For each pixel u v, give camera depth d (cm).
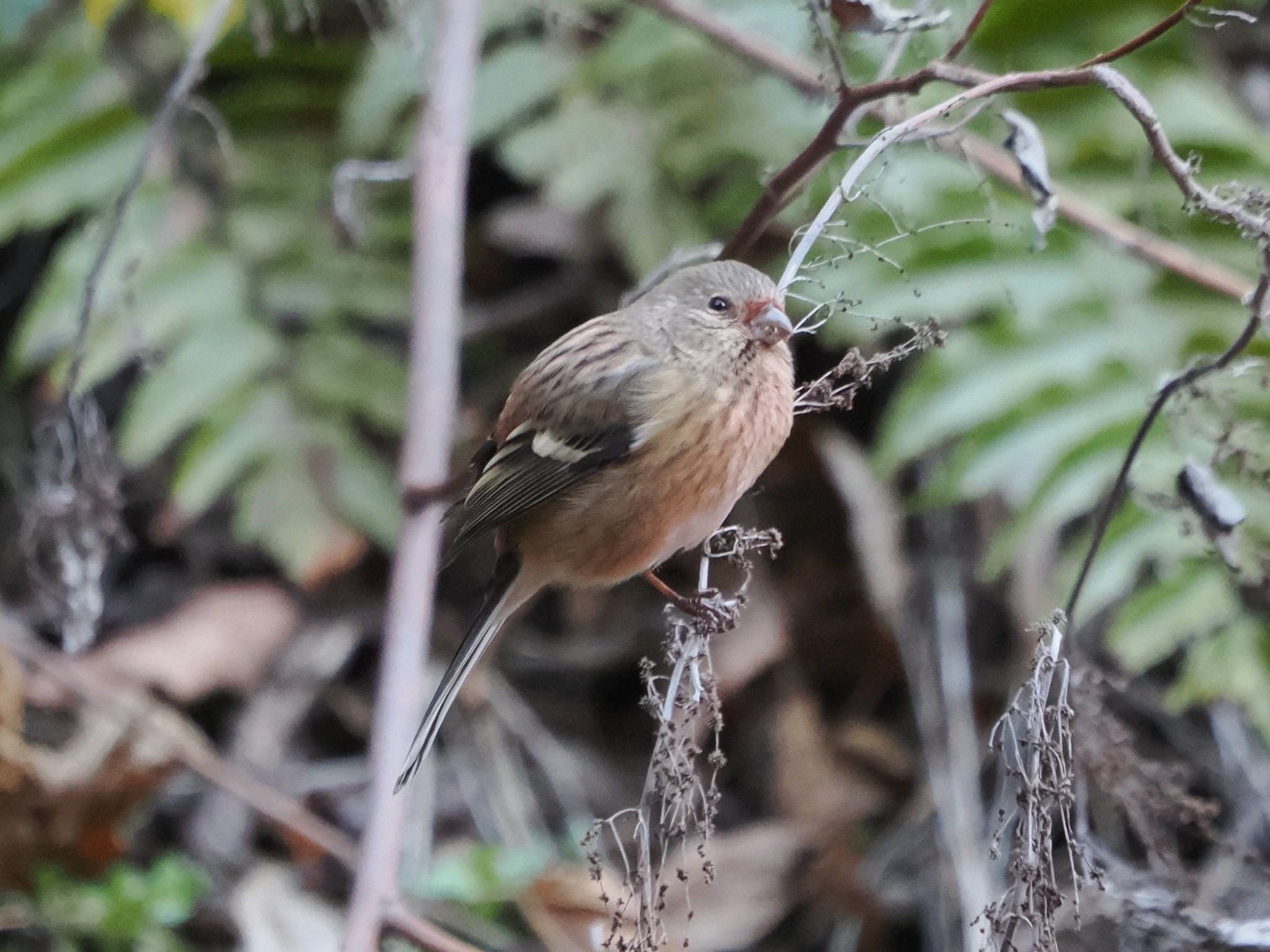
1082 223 875
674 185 1057
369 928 628
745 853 1030
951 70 604
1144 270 989
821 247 977
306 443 1051
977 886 980
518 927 1000
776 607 1087
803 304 973
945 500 949
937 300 975
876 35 703
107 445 982
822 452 1103
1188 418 786
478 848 1011
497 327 1162
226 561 1136
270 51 1073
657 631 1122
